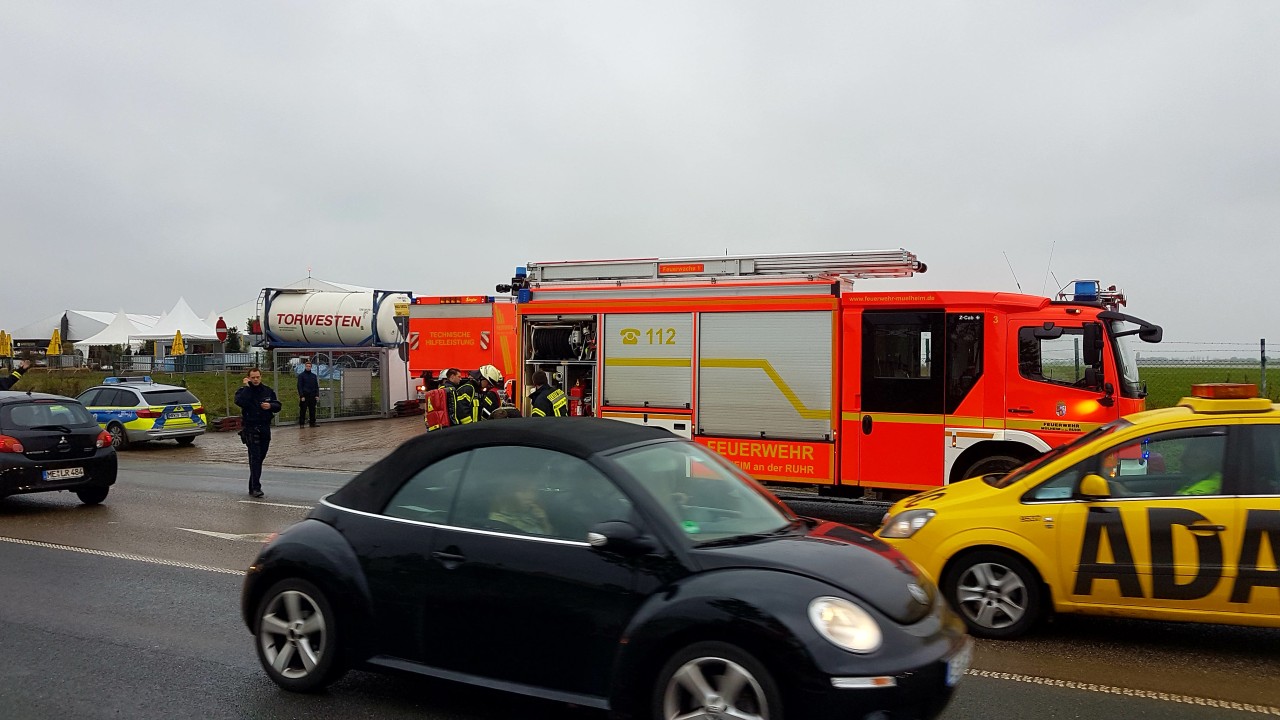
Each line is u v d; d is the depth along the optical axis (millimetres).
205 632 5961
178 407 19969
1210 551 5262
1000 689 4852
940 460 9336
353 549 4512
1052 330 8953
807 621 3488
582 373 11445
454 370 11375
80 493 11711
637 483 4078
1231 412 5449
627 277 11234
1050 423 8922
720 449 10352
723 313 10352
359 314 26094
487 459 4426
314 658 4621
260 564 4773
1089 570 5500
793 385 9984
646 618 3715
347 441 20625
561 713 4367
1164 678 5055
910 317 9461
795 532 4371
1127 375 8992
